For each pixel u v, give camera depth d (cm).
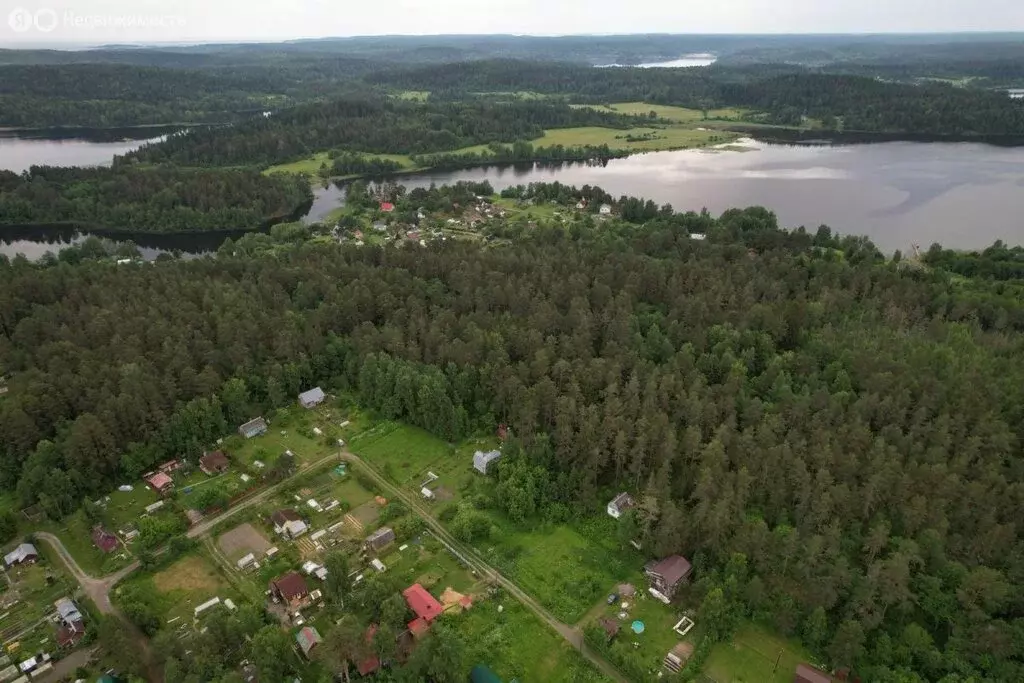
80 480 11675
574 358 14675
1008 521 10288
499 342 15250
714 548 9888
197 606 9538
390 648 8269
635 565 10262
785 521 10706
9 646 8912
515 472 11625
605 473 12381
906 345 15062
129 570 10188
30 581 10031
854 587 9162
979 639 8481
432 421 13475
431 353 15525
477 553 10500
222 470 12475
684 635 9044
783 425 12312
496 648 8844
